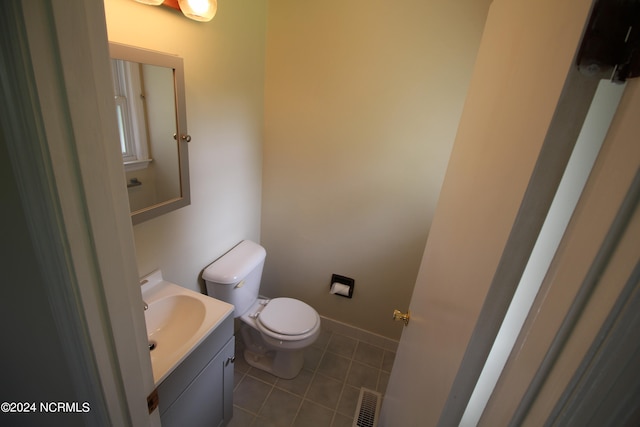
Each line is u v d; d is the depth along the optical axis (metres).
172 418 1.07
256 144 1.85
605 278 0.32
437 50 1.47
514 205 0.45
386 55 1.54
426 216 1.77
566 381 0.35
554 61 0.40
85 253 0.47
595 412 0.34
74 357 0.55
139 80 1.07
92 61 0.41
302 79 1.71
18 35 0.34
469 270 0.60
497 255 0.47
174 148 1.26
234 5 1.41
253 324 1.75
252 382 1.83
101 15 0.41
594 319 0.32
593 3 0.33
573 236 0.36
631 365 0.31
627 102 0.31
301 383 1.85
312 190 1.93
